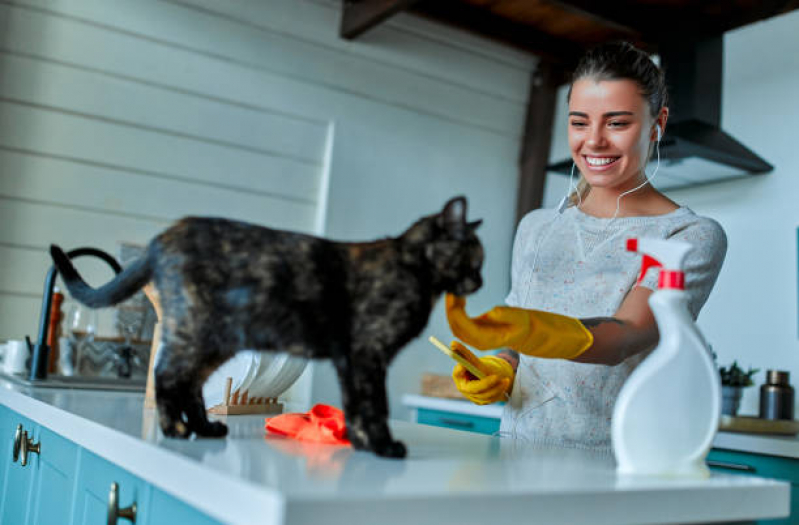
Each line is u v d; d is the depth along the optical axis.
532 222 1.44
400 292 0.75
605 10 2.80
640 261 1.20
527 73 3.79
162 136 2.79
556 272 1.31
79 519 0.94
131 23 2.74
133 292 0.86
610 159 1.20
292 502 0.49
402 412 3.27
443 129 3.51
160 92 2.79
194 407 0.82
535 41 3.50
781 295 2.53
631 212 1.29
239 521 0.53
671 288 0.79
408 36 3.41
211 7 2.91
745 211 2.70
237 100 2.96
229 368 1.29
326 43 3.18
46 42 2.59
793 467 1.83
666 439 0.76
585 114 1.19
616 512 0.64
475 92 3.62
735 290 2.69
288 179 3.07
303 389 3.05
